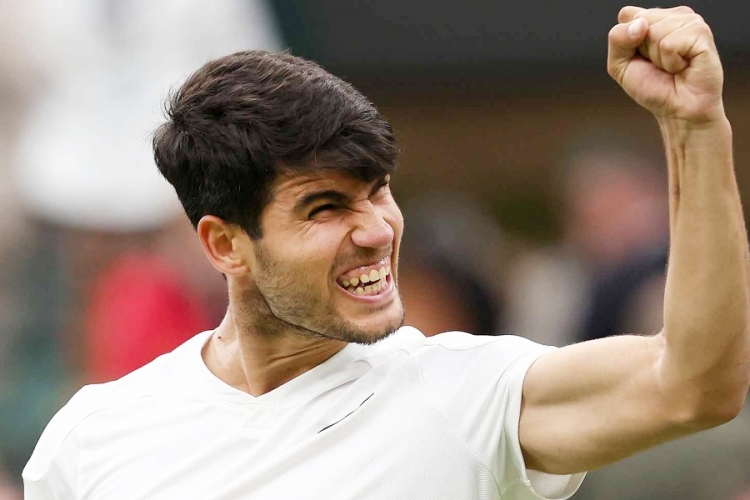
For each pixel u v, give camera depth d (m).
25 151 21.75
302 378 8.98
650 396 7.63
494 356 8.59
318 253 8.41
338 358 9.03
